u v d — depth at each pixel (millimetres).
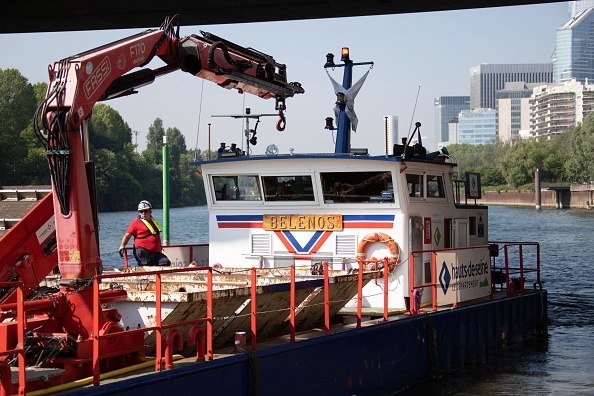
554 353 17828
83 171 9062
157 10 28984
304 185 15086
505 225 79750
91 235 9125
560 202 136000
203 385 9562
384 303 13258
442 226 16094
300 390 11062
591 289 31469
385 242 14539
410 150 14984
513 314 17641
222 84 11836
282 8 28500
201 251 18672
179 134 129125
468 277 15680
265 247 15406
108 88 10148
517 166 161125
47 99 8891
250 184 15477
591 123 143750
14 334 8727
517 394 14281
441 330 14438
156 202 111125
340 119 17375
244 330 11344
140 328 9453
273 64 12398
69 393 8148
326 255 14945
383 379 12836
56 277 12750
